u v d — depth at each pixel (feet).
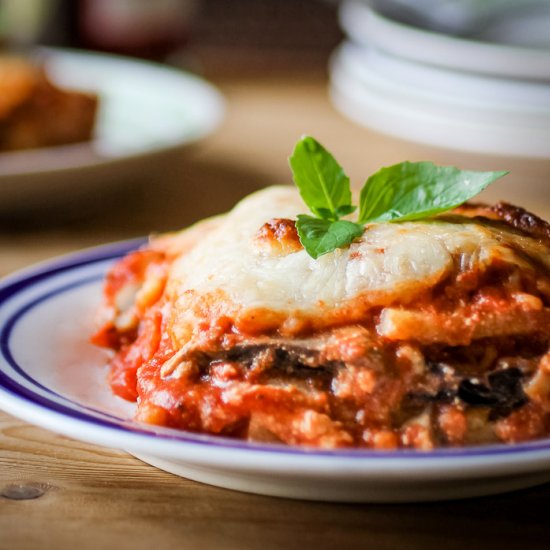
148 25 3.85
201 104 2.90
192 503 1.65
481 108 2.75
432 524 1.63
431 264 1.66
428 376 1.64
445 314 1.65
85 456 1.74
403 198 1.72
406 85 2.87
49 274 1.99
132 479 1.69
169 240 1.90
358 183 2.79
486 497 1.66
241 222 1.77
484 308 1.65
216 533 1.61
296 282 1.67
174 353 1.70
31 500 1.65
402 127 2.90
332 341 1.65
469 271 1.66
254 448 1.57
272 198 1.81
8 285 1.94
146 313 1.80
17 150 2.68
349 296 1.65
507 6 3.19
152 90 3.07
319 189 1.74
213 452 1.57
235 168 2.95
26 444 1.76
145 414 1.66
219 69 4.24
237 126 3.42
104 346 1.85
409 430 1.64
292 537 1.61
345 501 1.65
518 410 1.65
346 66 3.23
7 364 1.77
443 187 1.71
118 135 2.84
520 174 2.81
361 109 3.03
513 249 1.68
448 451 1.57
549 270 1.69
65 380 1.77
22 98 2.67
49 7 3.82
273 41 4.57
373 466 1.55
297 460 1.56
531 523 1.63
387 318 1.64
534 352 1.66
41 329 1.88
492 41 3.16
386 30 2.90
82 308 1.94
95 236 2.45
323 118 3.58
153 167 2.51
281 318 1.65
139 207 2.59
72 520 1.63
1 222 2.47
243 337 1.66
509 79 2.72
